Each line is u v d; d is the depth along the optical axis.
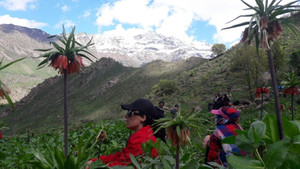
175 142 1.67
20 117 150.50
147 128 2.80
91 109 129.00
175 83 70.69
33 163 1.63
